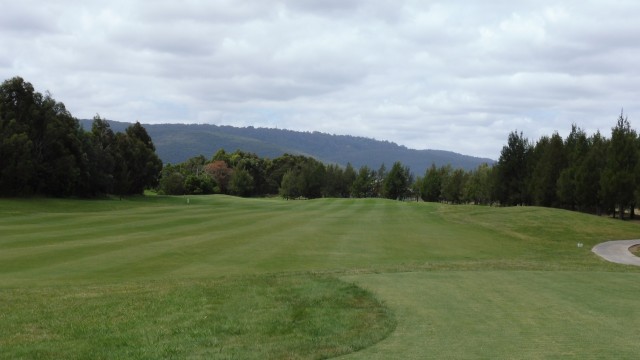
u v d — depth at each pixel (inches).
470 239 1142.3
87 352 317.1
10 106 2524.6
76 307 438.3
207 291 508.1
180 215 1710.1
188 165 5777.6
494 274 616.1
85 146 2829.7
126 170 3248.0
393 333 357.4
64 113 2792.8
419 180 4598.9
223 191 5118.1
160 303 452.1
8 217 1520.7
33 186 2522.1
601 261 839.7
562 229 1347.2
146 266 716.0
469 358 301.7
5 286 561.3
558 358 300.4
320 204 2684.5
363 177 4798.2
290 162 5748.0
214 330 365.4
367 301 462.3
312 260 791.1
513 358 301.0
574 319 394.0
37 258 765.3
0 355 313.4
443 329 367.6
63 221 1405.0
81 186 2758.4
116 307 436.8
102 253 823.7
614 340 337.1
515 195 2488.9
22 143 2349.9
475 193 3363.7
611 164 1910.7
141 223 1374.3
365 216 1756.9
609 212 2031.3
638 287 529.0
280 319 398.0
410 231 1277.1
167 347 324.5
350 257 829.8
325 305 447.2
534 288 521.3
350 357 305.4
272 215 1766.7
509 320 391.5
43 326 379.9
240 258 799.1
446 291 506.0
